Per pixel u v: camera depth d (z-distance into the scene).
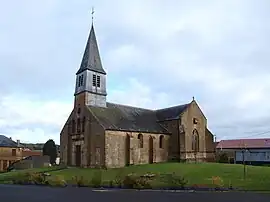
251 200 20.81
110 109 55.06
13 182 37.72
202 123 60.91
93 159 49.34
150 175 34.56
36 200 20.91
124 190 27.84
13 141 81.69
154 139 54.53
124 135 50.50
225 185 29.12
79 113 54.00
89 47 55.88
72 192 26.11
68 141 55.69
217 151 70.31
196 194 24.38
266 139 78.38
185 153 55.53
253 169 39.06
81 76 55.12
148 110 62.72
